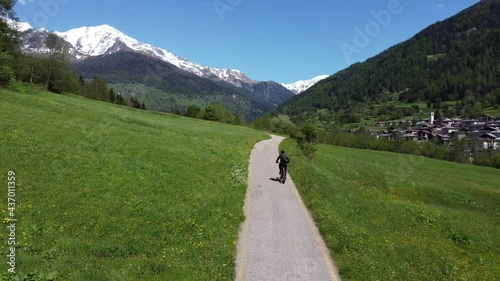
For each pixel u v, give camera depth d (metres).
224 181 24.25
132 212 15.95
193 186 21.28
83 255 11.66
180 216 16.48
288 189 24.91
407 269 15.51
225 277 11.57
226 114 127.12
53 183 17.06
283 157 26.86
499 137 148.38
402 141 103.06
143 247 13.05
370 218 25.88
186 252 13.12
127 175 20.52
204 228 15.64
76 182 17.80
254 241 15.09
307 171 31.66
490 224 32.50
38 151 20.83
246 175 27.72
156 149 28.20
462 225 29.31
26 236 12.15
